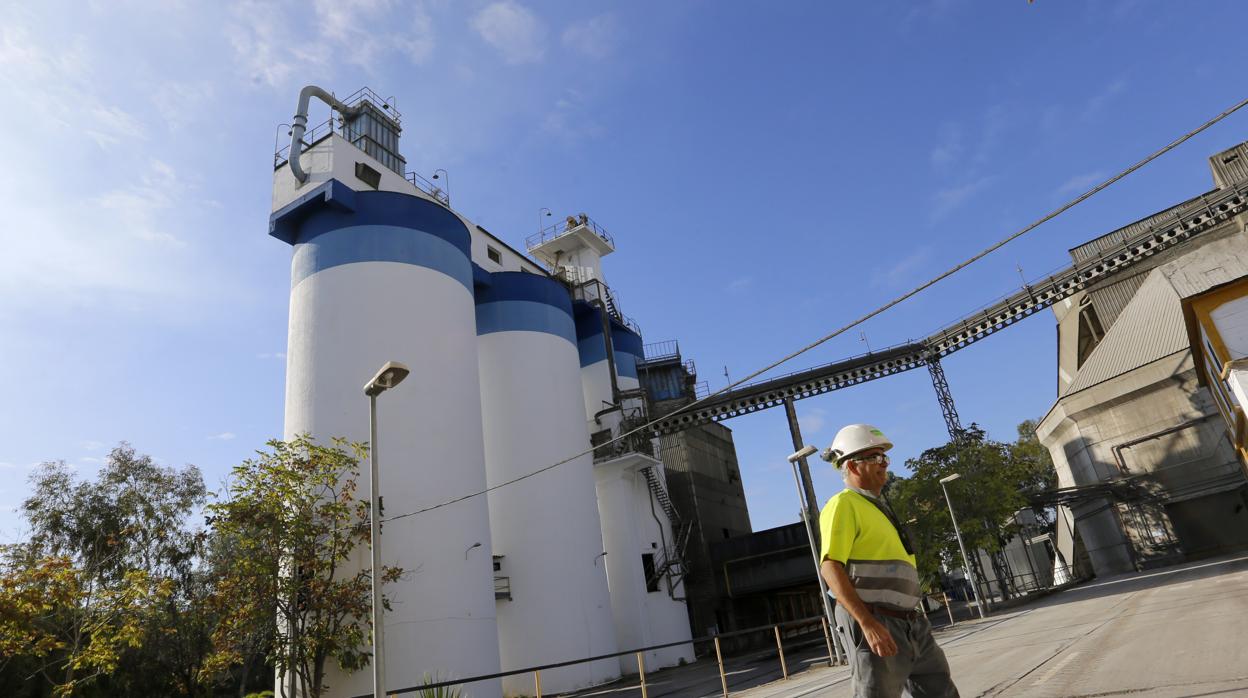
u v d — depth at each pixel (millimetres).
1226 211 44156
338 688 22906
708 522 50562
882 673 3211
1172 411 51500
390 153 37594
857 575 3422
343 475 25281
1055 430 62750
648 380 56281
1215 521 49625
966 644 17531
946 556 46469
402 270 29250
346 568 24031
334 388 27000
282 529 22312
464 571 26531
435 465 27234
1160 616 13883
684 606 42156
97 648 23859
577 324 48562
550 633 32125
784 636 53562
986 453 47594
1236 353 20922
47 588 23578
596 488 39812
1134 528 53250
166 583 25344
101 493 35719
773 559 46500
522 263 45125
